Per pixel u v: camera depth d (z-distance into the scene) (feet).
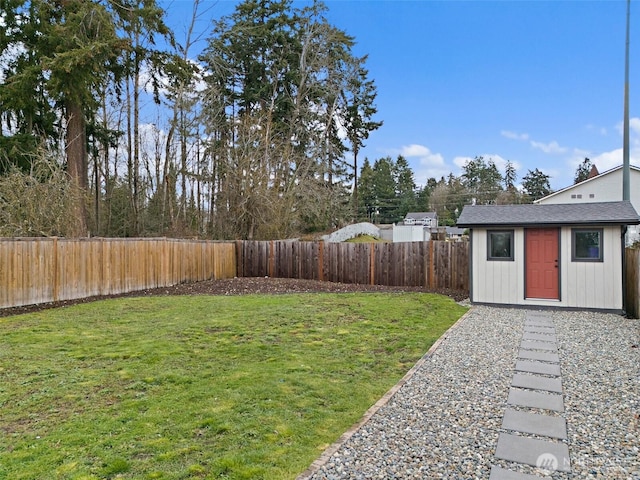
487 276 32.65
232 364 16.38
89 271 34.32
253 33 69.56
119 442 9.95
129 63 52.85
